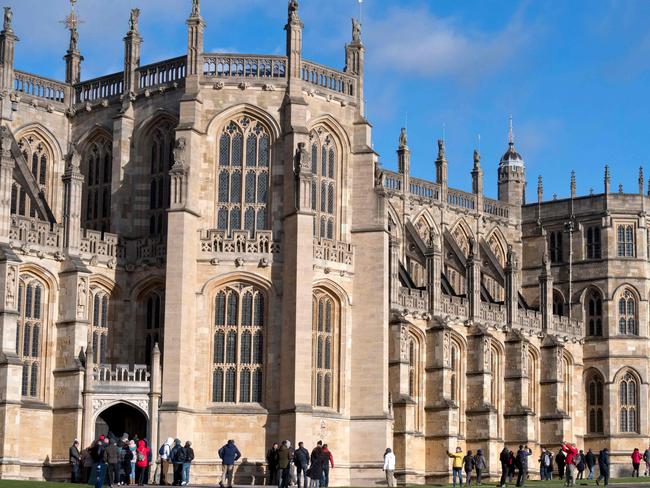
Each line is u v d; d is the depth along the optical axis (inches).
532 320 5093.5
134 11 3971.5
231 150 3806.6
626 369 5305.1
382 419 3831.2
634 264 5354.3
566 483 3659.0
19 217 3531.0
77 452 3250.5
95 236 3725.4
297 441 3580.2
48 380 3553.2
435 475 4404.5
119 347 3750.0
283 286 3718.0
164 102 3865.7
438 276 4552.2
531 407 5078.7
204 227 3757.4
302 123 3784.5
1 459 3348.9
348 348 3880.4
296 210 3698.3
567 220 5477.4
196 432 3644.2
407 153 5024.6
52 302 3587.6
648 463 4771.2
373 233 3922.2
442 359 4458.7
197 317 3690.9
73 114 4057.6
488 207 5482.3
